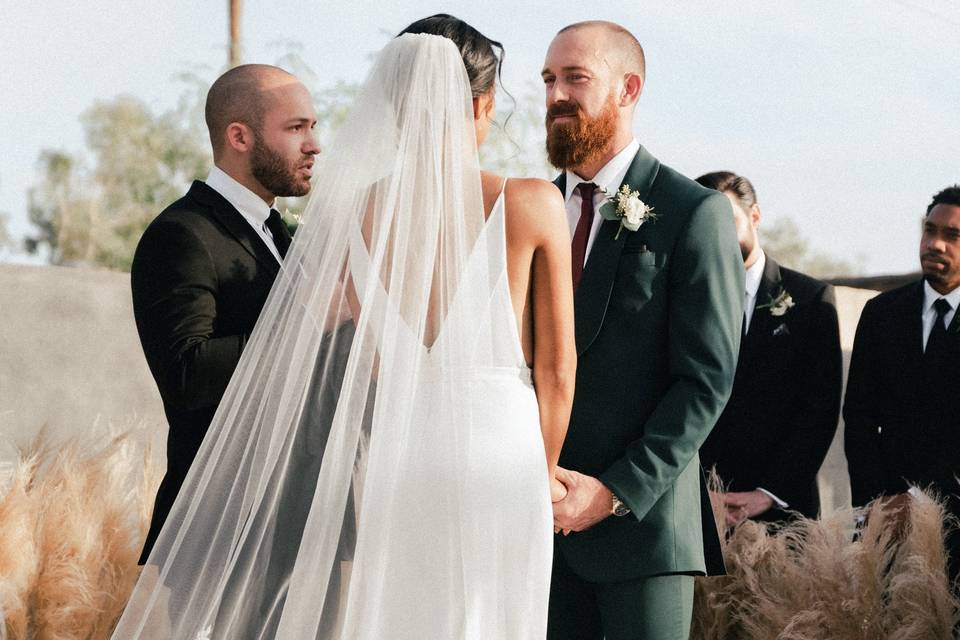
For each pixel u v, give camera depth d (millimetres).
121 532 3848
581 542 3467
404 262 2836
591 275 3518
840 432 7621
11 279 6836
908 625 4117
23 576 3613
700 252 3430
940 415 5051
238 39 13961
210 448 2889
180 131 18172
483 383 2848
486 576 2754
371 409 2812
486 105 3164
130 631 2822
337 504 2746
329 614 2719
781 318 5012
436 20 3131
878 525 4215
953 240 5090
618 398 3469
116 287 7094
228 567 2797
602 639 3660
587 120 3543
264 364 2893
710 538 3627
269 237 3480
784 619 4105
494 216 2896
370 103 2955
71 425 6832
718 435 4977
